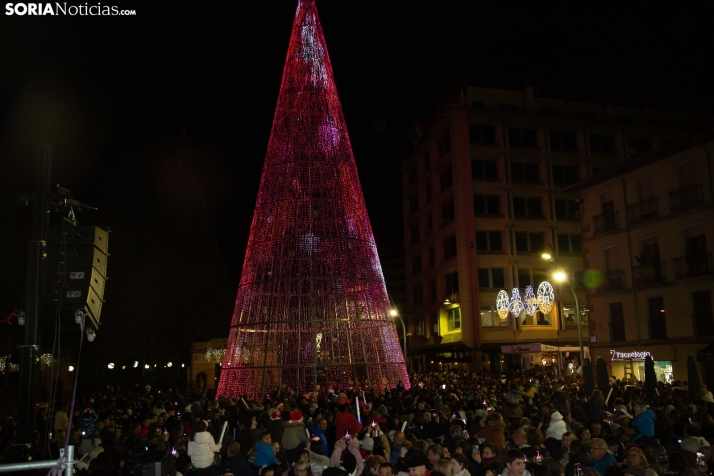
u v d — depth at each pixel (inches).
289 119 1122.7
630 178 1375.5
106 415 713.0
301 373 1062.4
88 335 430.6
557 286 1985.7
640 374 1306.6
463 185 2006.6
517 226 2014.0
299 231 1070.4
